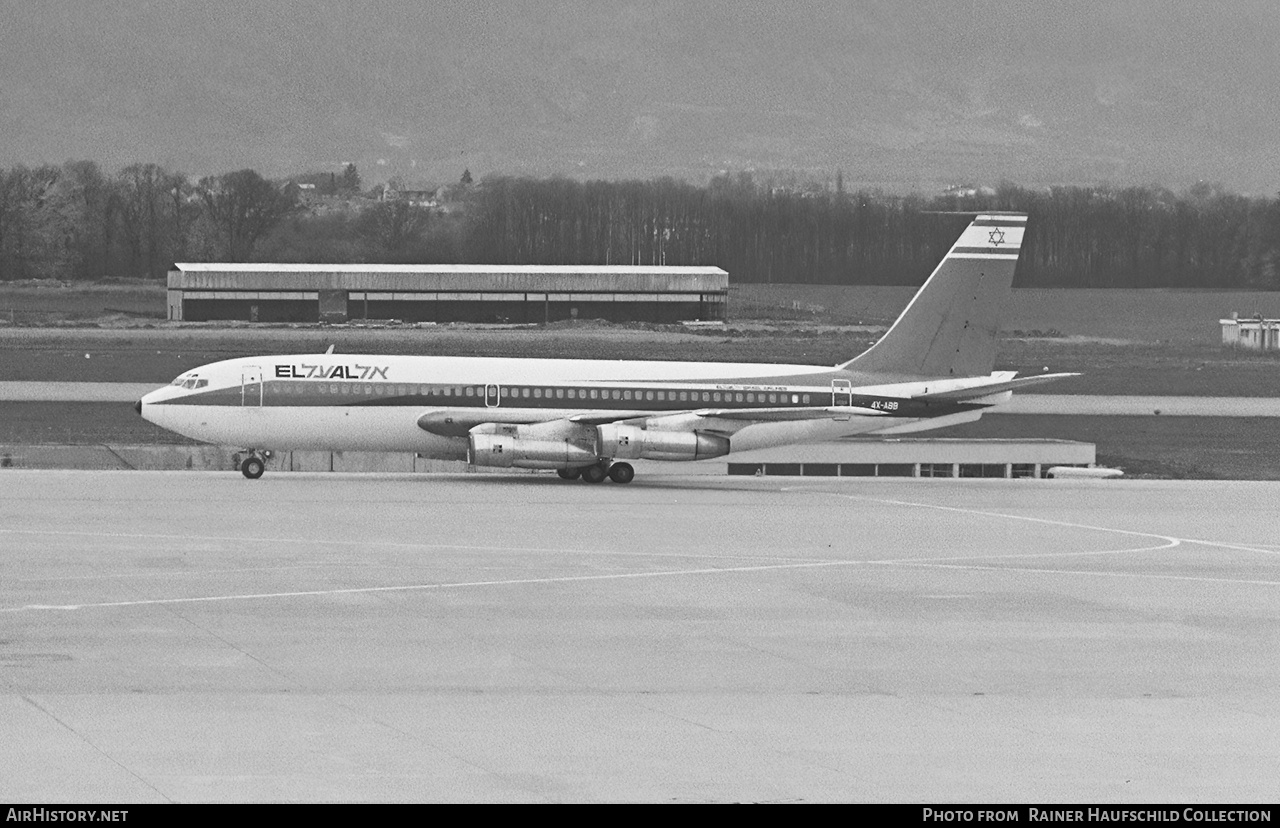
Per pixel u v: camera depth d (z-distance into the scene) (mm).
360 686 115625
